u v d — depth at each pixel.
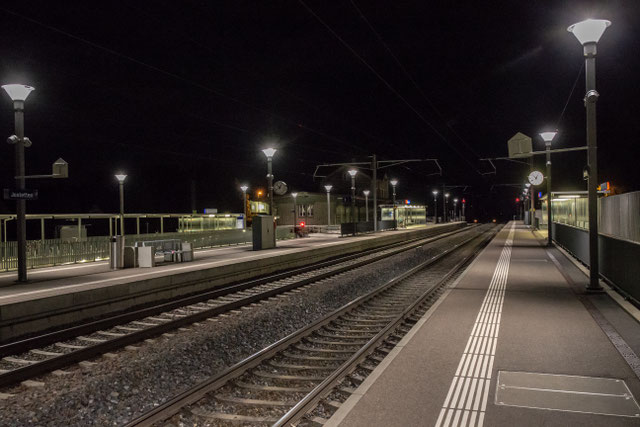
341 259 22.78
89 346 7.99
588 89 10.84
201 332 9.30
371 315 10.77
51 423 5.39
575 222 25.64
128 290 12.10
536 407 4.76
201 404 5.68
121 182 21.03
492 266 17.12
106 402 5.95
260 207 61.19
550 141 26.70
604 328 7.80
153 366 7.22
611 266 11.61
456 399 4.98
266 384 6.50
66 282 13.20
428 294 12.20
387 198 85.56
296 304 12.13
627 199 15.37
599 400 4.90
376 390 5.25
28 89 13.42
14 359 7.92
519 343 7.01
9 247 16.69
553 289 11.81
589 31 10.43
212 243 27.22
